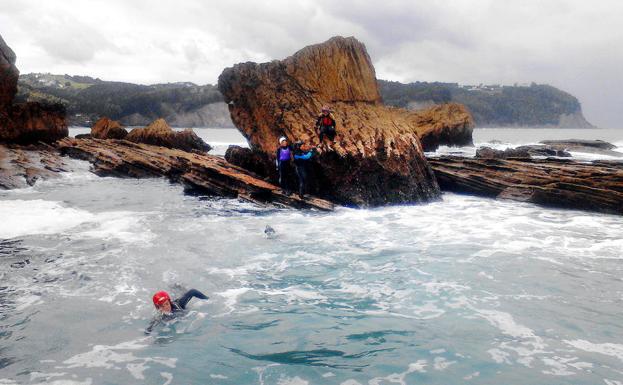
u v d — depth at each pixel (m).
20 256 10.64
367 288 8.91
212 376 5.79
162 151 32.38
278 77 20.38
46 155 30.83
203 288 8.89
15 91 36.38
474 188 21.47
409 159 18.92
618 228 14.08
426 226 14.35
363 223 14.77
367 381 5.63
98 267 9.96
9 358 6.21
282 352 6.39
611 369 5.86
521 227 14.21
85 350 6.46
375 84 22.23
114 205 17.64
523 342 6.59
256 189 18.20
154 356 6.30
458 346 6.50
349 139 18.33
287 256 11.07
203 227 14.02
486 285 8.94
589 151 51.50
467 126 54.03
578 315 7.50
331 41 21.70
